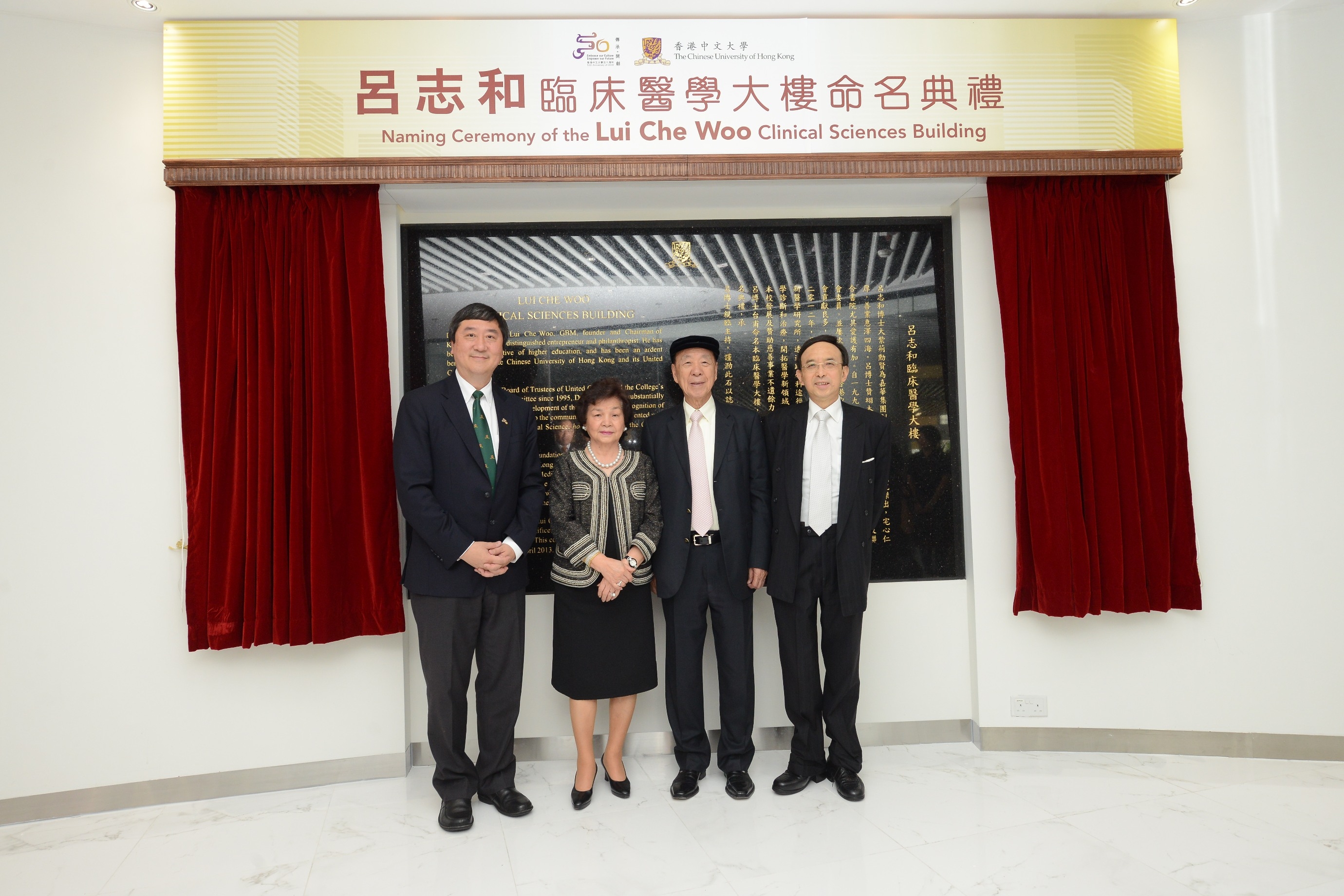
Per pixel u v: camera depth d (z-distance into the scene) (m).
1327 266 2.63
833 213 2.92
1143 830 2.17
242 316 2.46
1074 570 2.62
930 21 2.58
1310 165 2.65
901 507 2.90
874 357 2.91
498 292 2.85
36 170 2.39
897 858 2.04
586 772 2.37
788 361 2.90
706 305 2.90
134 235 2.47
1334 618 2.63
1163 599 2.61
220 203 2.47
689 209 2.88
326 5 2.39
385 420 2.54
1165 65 2.62
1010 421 2.69
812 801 2.38
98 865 2.07
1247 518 2.68
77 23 2.44
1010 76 2.59
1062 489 2.62
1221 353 2.69
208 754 2.49
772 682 2.82
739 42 2.54
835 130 2.56
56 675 2.38
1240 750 2.68
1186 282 2.71
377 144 2.46
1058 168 2.60
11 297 2.36
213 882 1.98
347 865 2.05
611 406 2.33
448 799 2.26
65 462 2.40
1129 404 2.65
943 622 2.87
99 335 2.44
